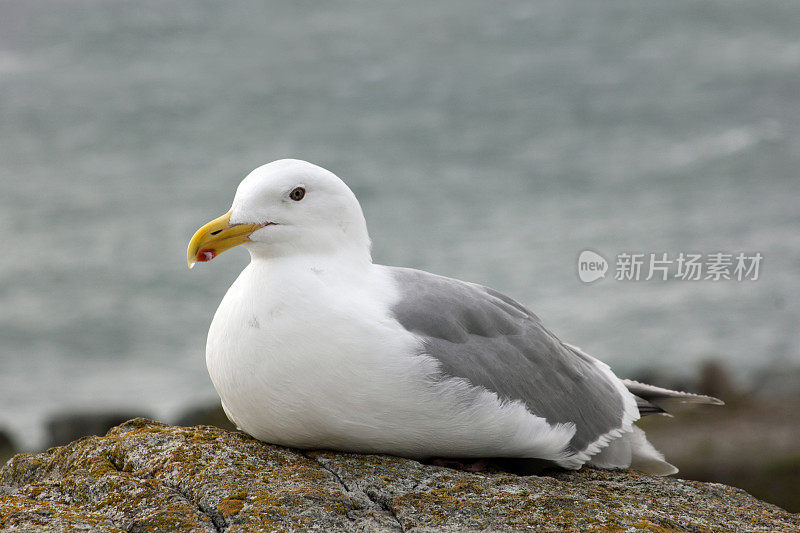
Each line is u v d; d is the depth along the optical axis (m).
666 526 4.61
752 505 5.15
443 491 4.70
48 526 4.30
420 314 4.98
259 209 4.90
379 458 5.01
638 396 6.19
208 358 5.10
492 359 5.04
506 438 5.03
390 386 4.71
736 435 13.50
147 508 4.48
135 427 5.65
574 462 5.41
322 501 4.46
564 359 5.54
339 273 4.96
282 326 4.74
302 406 4.77
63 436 15.12
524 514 4.51
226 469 4.80
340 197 5.03
